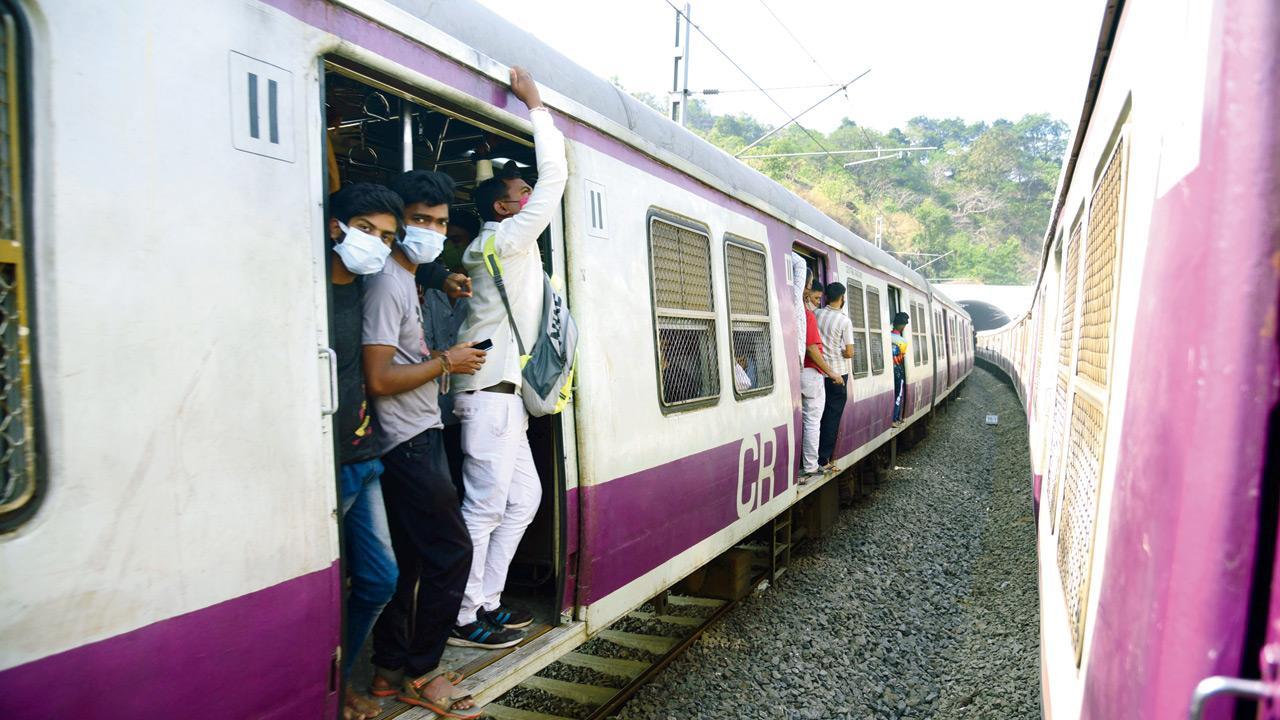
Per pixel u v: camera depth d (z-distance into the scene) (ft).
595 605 12.10
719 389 16.66
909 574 23.99
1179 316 4.24
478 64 10.04
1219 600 3.75
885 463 37.50
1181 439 4.02
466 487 10.77
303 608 7.57
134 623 6.24
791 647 17.90
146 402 6.37
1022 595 20.57
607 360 12.57
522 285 10.61
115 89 6.25
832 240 26.78
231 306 7.02
